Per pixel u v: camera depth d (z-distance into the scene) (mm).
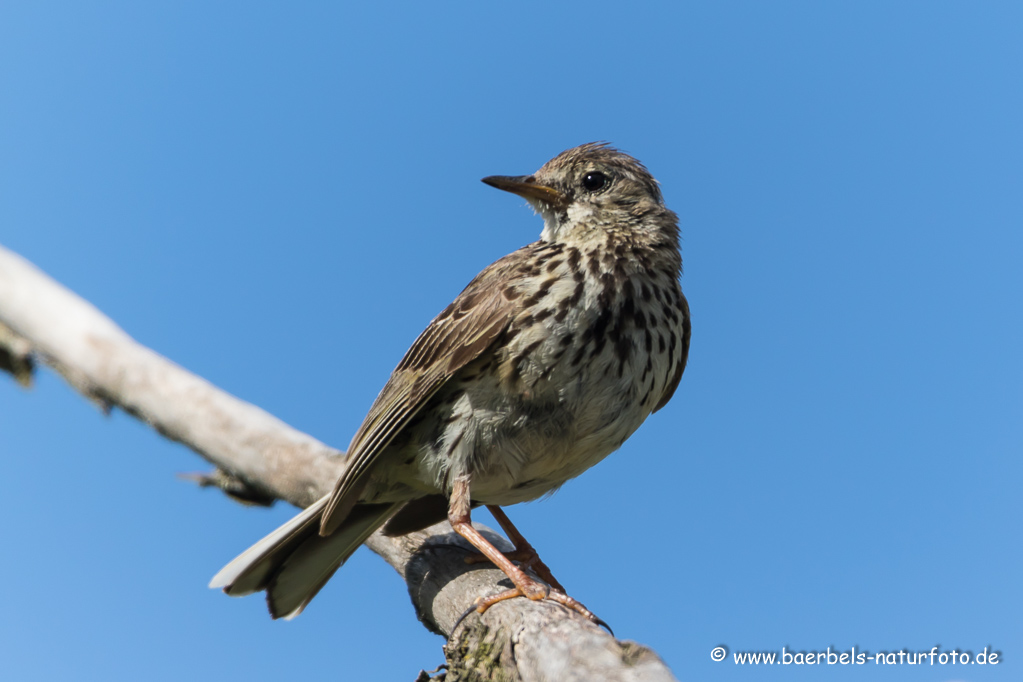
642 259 10844
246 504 12258
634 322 10422
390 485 11094
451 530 11211
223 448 11617
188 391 11906
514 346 10109
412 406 10281
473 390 10320
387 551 11289
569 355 10094
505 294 10289
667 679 7277
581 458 10648
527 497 11133
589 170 11508
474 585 9758
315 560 11078
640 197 11414
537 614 8750
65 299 12914
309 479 11180
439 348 10664
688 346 11641
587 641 8008
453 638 9234
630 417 10547
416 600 10469
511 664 8531
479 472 10453
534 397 10164
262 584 11016
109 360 12312
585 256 10609
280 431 11578
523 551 11062
